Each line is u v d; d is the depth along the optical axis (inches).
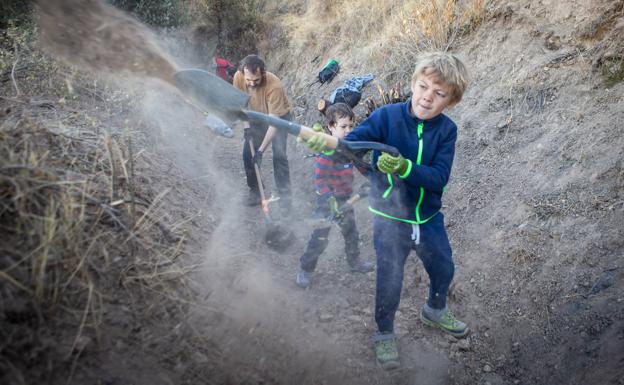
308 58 283.7
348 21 270.2
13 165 81.8
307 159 210.7
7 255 75.9
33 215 78.8
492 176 144.9
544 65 158.6
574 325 101.4
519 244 121.6
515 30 175.9
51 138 101.7
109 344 77.4
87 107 159.6
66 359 72.2
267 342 97.0
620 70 142.2
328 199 124.9
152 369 78.4
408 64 207.6
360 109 208.4
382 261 99.7
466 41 191.9
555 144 138.6
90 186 95.4
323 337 106.7
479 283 121.1
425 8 211.9
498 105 161.3
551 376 97.1
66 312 76.8
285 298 114.8
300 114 250.4
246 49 326.6
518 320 109.9
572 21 161.5
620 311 96.9
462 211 142.7
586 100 142.7
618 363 87.8
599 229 113.3
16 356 68.8
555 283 110.8
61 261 79.0
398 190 96.6
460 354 107.6
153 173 134.3
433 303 108.5
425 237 99.2
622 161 121.1
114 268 87.0
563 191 126.1
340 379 98.0
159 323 85.5
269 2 340.2
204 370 83.4
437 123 94.4
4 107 127.3
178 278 94.6
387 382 100.4
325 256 144.8
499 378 102.0
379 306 101.5
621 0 149.9
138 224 96.3
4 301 71.6
